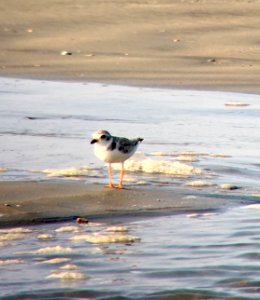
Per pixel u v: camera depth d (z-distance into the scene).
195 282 9.94
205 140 20.47
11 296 9.48
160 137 20.73
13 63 38.62
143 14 52.00
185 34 46.41
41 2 56.00
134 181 15.45
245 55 41.16
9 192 14.30
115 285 9.82
